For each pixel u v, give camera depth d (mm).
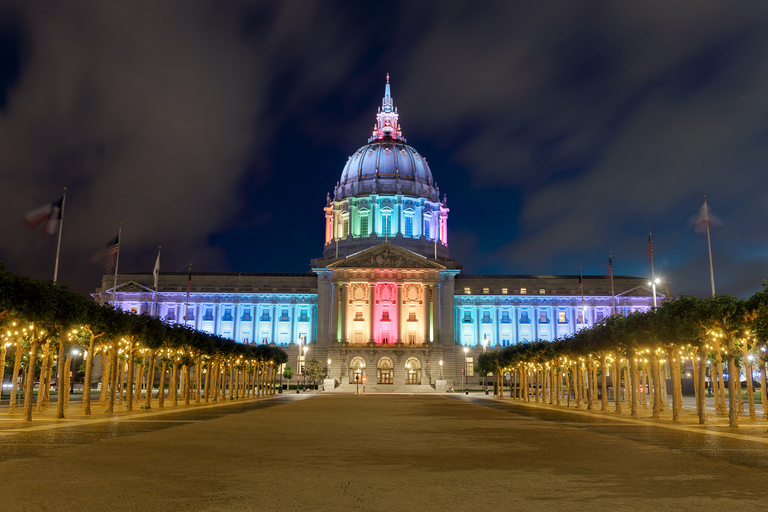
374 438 29984
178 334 62312
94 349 52188
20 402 64500
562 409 63469
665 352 47250
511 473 19422
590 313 159625
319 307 151000
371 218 176375
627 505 14828
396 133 198875
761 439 30969
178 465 20562
